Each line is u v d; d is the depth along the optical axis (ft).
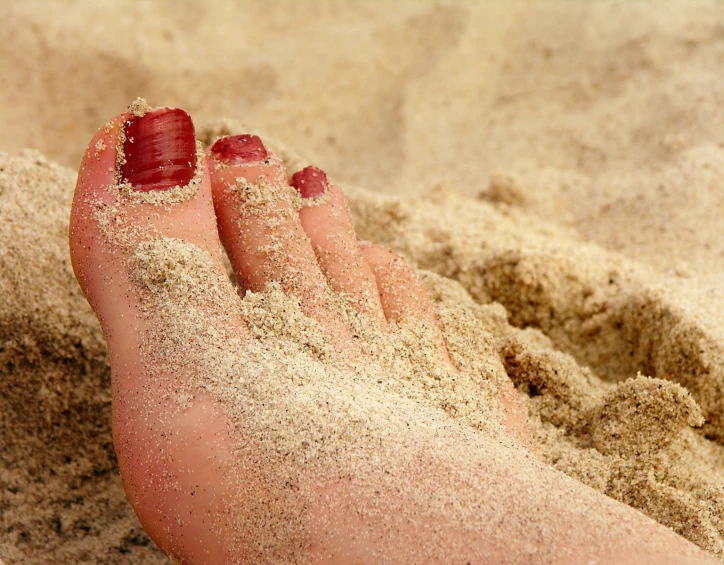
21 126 1.60
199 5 1.92
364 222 1.33
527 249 1.26
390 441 1.00
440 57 1.79
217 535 1.00
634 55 1.68
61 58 1.69
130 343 1.06
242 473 1.00
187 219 1.10
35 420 1.13
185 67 1.76
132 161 1.10
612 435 1.09
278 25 1.94
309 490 0.99
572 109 1.61
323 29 1.91
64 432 1.13
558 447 1.09
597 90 1.64
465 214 1.38
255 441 1.01
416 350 1.11
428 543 0.96
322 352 1.08
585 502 0.97
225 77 1.77
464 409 1.07
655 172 1.44
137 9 1.86
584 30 1.78
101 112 1.66
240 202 1.14
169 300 1.07
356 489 0.98
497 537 0.96
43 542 1.08
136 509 1.03
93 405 1.15
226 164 1.16
